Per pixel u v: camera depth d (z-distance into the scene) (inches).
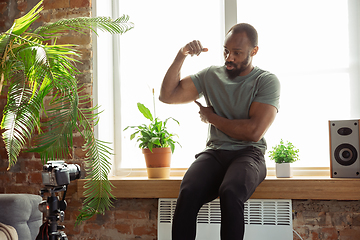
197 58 110.0
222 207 62.9
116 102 114.0
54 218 57.8
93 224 102.7
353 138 87.6
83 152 103.1
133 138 109.3
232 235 60.2
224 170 75.8
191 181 68.7
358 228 89.9
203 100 109.7
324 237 91.6
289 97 104.5
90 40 105.7
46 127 104.5
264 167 76.5
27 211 76.9
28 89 81.7
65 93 82.7
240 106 79.4
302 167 101.9
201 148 108.7
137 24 114.4
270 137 104.9
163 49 113.0
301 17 105.2
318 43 103.9
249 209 90.0
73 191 103.2
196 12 111.6
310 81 103.7
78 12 107.3
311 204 92.6
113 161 112.2
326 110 102.4
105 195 87.6
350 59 101.7
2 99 107.9
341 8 103.0
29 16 80.7
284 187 87.4
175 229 63.9
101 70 108.0
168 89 85.7
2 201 75.1
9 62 77.9
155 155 98.2
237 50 77.9
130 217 100.9
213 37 109.8
